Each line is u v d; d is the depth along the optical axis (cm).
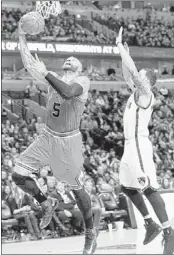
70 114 518
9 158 1269
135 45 2189
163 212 561
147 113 566
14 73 2133
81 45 2028
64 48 1984
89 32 2180
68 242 802
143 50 2192
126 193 581
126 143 574
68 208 985
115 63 2309
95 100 1984
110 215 1048
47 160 535
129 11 2494
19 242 839
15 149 1389
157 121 1892
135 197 576
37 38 1967
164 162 1595
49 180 1000
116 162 1396
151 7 2542
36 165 534
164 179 1221
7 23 1992
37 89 2064
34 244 789
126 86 2261
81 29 2186
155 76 595
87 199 543
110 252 588
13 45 1927
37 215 976
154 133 1795
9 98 1959
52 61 2120
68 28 2112
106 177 1220
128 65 548
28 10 2256
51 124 522
